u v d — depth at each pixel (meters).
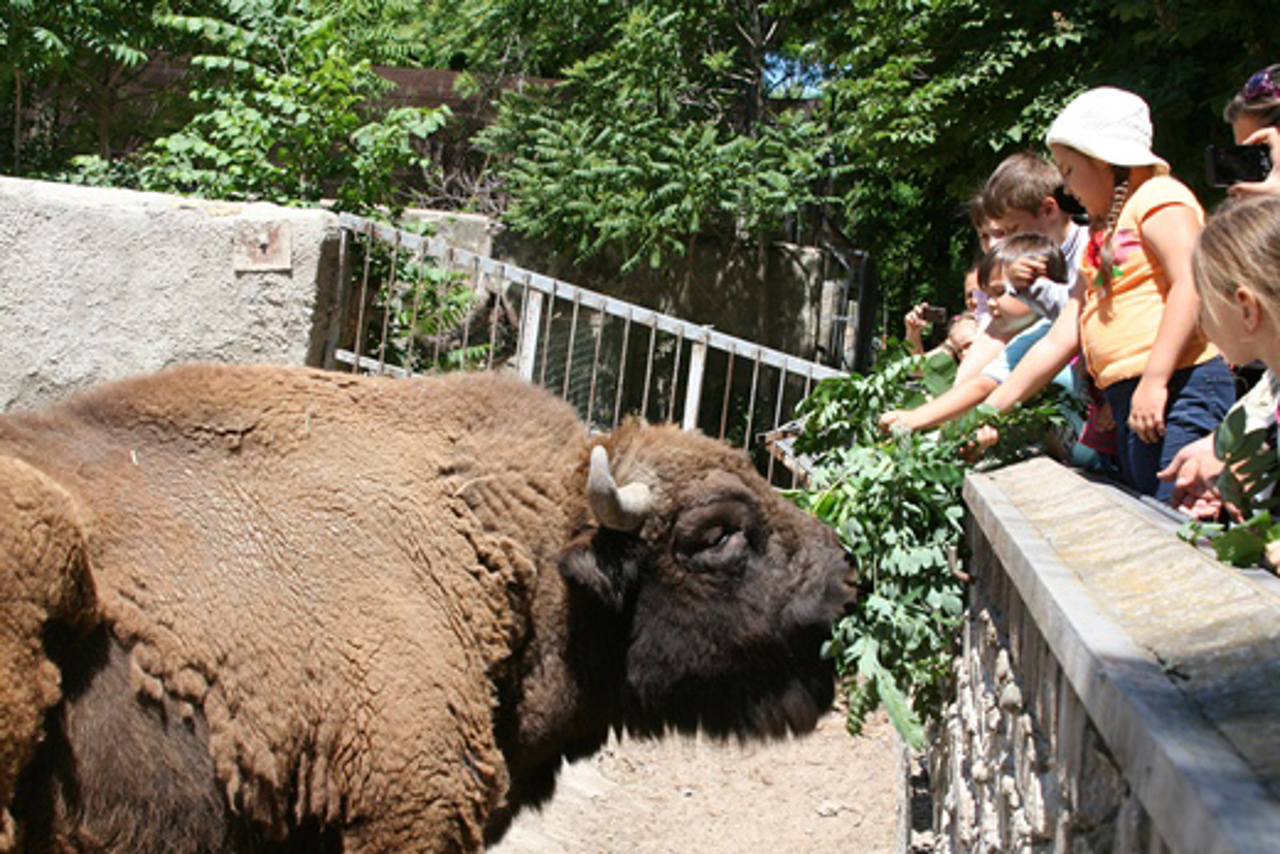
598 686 3.89
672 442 3.90
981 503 3.29
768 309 13.85
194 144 10.09
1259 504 2.65
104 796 3.02
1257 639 1.74
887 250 17.50
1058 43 10.21
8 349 8.07
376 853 3.29
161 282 8.06
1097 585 2.27
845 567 3.82
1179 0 9.07
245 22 13.33
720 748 4.02
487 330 12.00
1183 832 1.31
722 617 3.80
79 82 15.14
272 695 3.19
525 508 3.70
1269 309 2.58
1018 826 2.58
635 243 13.47
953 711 3.97
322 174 10.27
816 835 5.86
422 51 20.88
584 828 5.84
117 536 3.15
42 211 8.03
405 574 3.43
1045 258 4.14
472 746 3.44
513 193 14.13
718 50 15.98
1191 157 9.55
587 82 15.05
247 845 3.23
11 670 2.79
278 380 3.60
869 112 11.52
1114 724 1.62
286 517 3.35
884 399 4.43
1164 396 3.36
